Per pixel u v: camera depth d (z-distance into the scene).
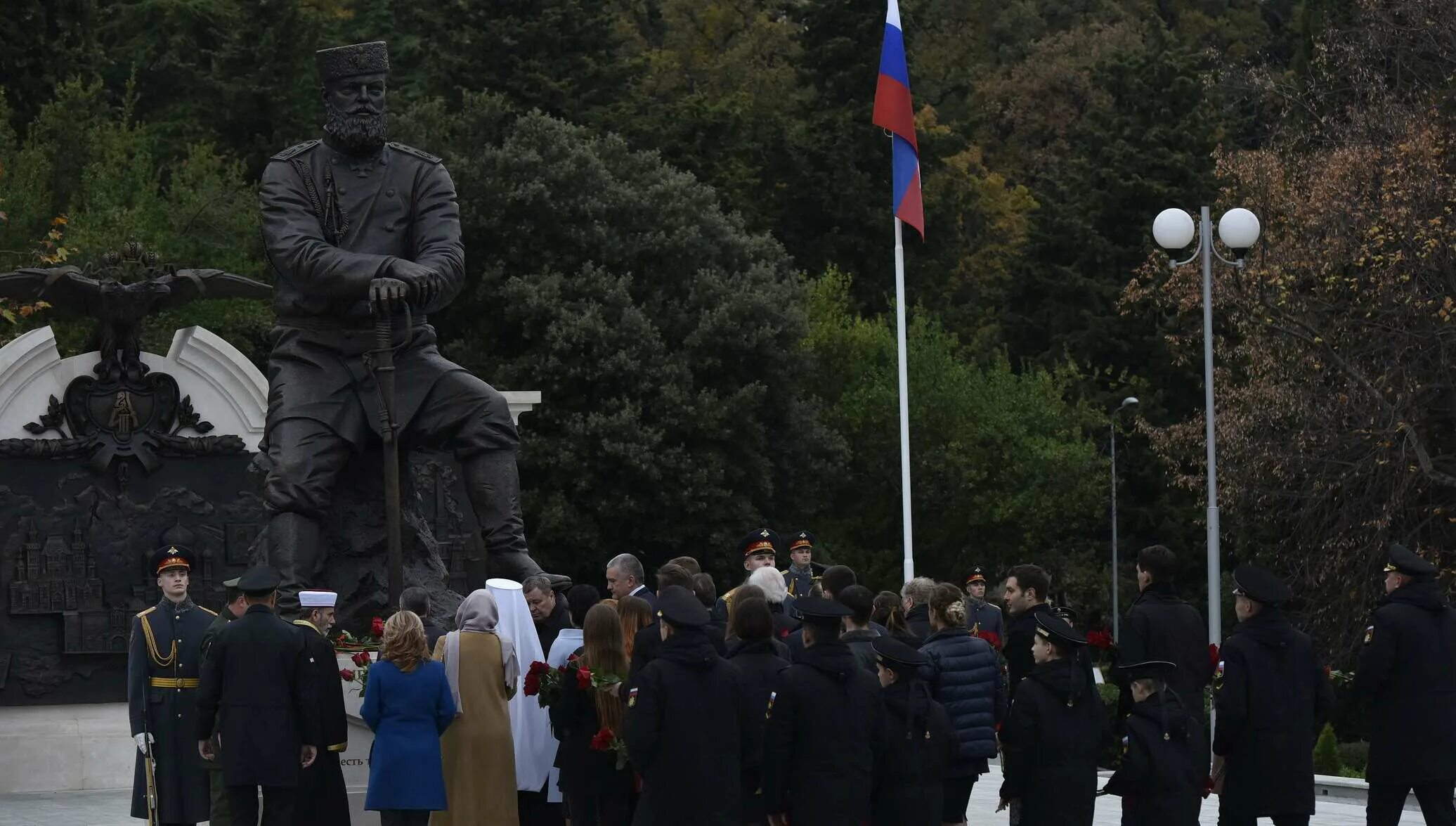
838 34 68.81
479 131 54.16
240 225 49.19
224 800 14.30
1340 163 37.75
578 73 61.31
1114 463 61.38
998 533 60.72
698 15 84.25
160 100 60.81
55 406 25.23
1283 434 38.25
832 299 61.38
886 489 60.12
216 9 62.66
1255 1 84.75
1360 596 36.41
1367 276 36.41
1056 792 12.26
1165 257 44.44
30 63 49.22
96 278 25.64
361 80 18.38
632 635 13.98
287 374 18.14
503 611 15.24
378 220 18.41
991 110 82.38
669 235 52.47
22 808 22.42
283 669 13.62
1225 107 71.19
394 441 17.69
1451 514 36.16
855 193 66.06
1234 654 13.49
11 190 43.22
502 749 14.21
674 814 11.67
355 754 15.97
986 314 72.31
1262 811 13.48
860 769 11.78
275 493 17.67
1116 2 88.12
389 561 17.58
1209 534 28.05
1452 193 35.88
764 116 72.56
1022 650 15.77
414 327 18.64
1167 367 64.88
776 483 52.91
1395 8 39.56
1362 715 28.70
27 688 24.86
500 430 18.62
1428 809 14.63
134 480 25.56
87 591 25.14
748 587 13.08
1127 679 13.06
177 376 25.94
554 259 51.22
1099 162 68.94
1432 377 36.81
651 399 49.31
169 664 15.58
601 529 48.94
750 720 12.52
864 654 13.20
